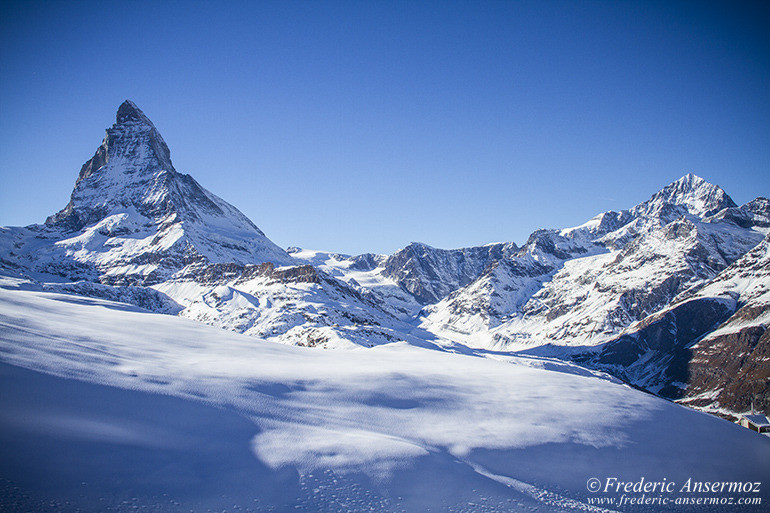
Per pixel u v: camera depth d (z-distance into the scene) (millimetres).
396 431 26812
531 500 21500
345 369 37219
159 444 20984
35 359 25578
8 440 18500
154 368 29234
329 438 24219
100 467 18516
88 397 23109
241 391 28219
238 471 20312
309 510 18453
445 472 22609
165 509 17125
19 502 15711
